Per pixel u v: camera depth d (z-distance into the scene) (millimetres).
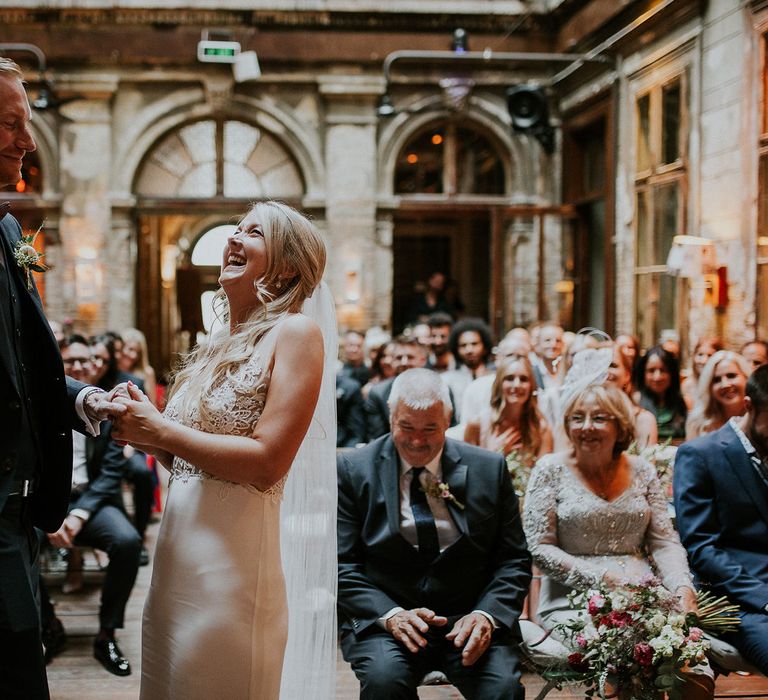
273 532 2004
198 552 1927
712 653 2857
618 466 3092
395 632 2582
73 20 10648
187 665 1896
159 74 10883
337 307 11141
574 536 3031
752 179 6430
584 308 10555
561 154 11078
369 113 11141
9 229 2123
